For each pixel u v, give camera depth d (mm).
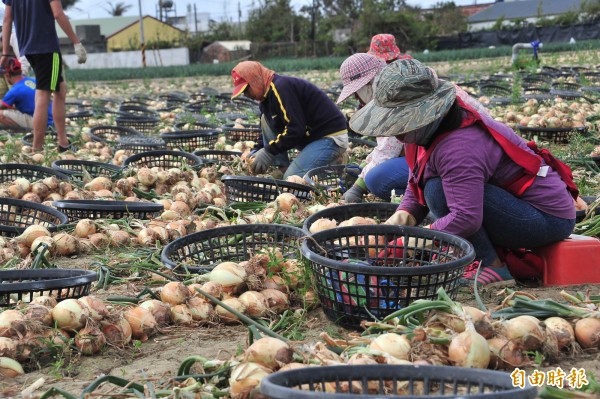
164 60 64250
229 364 2547
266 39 69000
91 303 3018
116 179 6602
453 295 3256
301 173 6539
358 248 3689
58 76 8586
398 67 3367
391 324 2832
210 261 4125
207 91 21891
